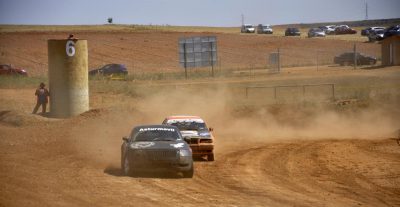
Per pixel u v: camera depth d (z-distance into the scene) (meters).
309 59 153.25
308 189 27.70
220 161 36.22
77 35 180.00
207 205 22.70
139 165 28.75
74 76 57.88
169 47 167.88
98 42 168.75
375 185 29.31
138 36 184.00
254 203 23.61
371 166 35.12
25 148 38.91
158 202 22.84
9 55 143.88
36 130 48.97
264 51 167.75
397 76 90.25
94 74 109.25
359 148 43.59
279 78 95.81
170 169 28.94
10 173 27.88
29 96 72.00
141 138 30.42
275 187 27.89
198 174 30.98
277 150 42.16
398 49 112.56
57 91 57.88
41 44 159.88
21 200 21.50
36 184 25.25
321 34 197.62
